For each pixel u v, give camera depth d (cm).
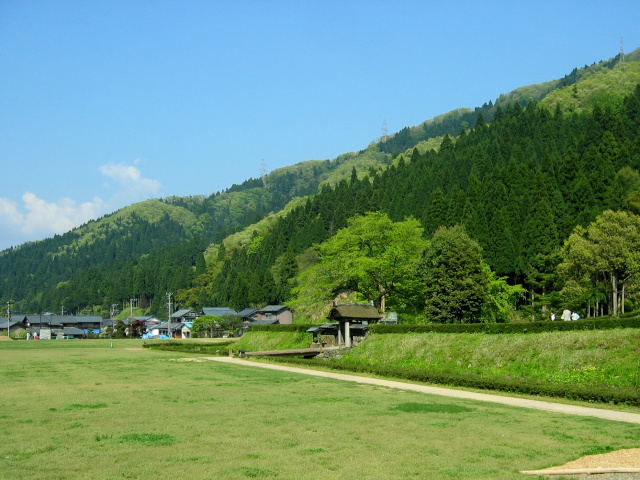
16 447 1441
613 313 5584
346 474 1230
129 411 1970
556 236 7094
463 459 1373
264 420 1816
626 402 2305
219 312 13312
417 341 4116
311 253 13138
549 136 12256
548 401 2461
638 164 9244
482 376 3023
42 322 15112
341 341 5225
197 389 2602
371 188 14575
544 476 1245
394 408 2106
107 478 1186
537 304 6475
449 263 5644
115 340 10938
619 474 1272
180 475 1209
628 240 5659
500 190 8606
